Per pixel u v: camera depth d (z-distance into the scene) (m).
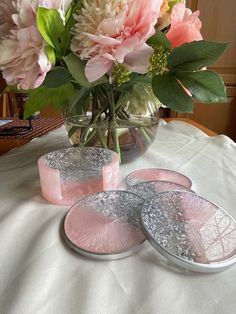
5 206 0.31
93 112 0.40
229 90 1.40
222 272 0.21
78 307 0.18
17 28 0.26
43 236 0.25
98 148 0.38
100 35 0.26
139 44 0.27
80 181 0.33
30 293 0.19
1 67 0.27
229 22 1.31
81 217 0.27
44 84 0.32
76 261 0.22
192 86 0.30
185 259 0.21
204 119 1.44
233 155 0.46
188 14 0.33
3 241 0.25
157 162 0.44
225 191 0.34
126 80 0.31
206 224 0.25
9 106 0.83
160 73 0.31
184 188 0.33
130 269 0.22
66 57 0.28
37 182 0.37
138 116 0.42
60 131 0.61
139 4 0.26
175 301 0.19
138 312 0.18
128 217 0.27
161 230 0.24
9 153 0.49
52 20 0.26
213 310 0.18
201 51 0.29
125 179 0.37
